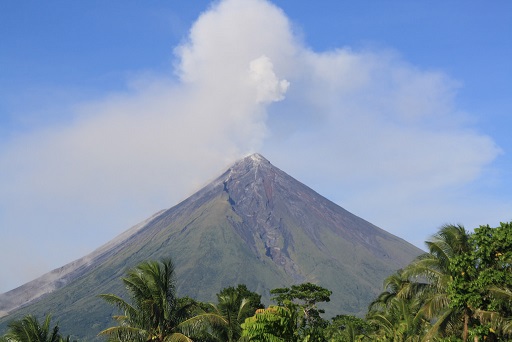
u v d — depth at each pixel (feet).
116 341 116.16
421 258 123.75
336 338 184.14
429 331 113.39
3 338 138.00
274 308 72.54
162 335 118.11
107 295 116.67
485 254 104.58
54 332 146.20
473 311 105.91
